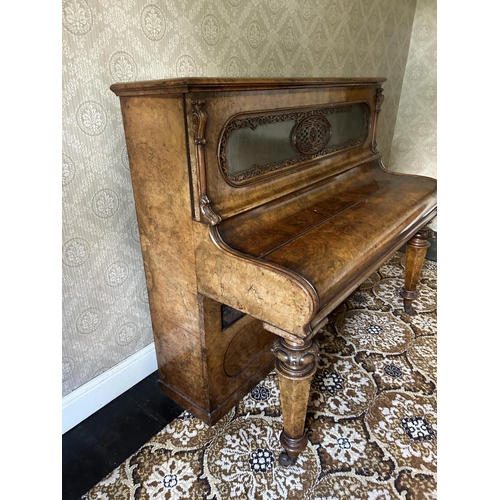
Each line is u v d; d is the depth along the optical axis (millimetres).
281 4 1634
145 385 1546
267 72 1698
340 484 1136
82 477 1168
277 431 1321
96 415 1396
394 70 2656
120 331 1433
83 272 1242
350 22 2088
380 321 1954
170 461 1218
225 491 1123
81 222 1189
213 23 1384
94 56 1077
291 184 1255
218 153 976
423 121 2816
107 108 1155
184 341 1264
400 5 2445
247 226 1092
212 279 1049
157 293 1270
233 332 1305
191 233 1041
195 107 868
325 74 2059
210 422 1330
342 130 1555
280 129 1203
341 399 1452
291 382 1027
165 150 988
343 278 1010
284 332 955
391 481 1142
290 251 1015
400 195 1493
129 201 1311
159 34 1222
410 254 1897
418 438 1285
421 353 1712
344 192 1500
